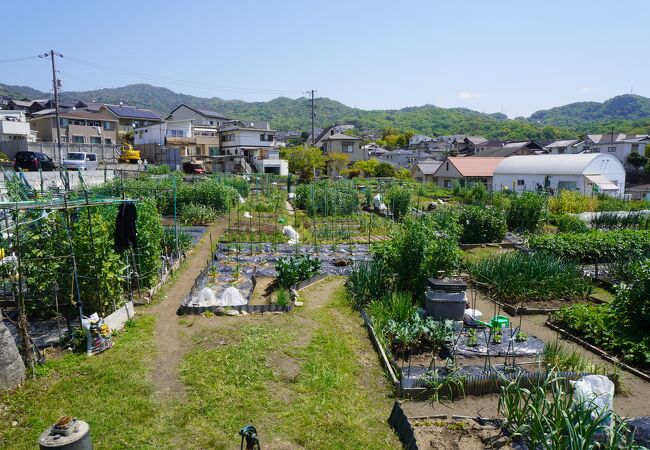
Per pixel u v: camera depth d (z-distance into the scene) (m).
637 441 5.38
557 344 8.33
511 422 5.72
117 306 8.88
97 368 6.80
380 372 7.29
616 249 13.90
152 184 21.94
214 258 14.20
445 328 7.98
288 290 11.16
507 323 8.99
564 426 4.90
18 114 45.59
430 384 6.64
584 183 32.03
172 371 6.89
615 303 9.30
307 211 24.72
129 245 9.36
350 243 16.84
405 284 10.49
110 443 5.29
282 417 5.92
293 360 7.35
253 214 24.06
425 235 10.27
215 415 5.88
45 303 8.46
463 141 85.94
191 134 59.28
